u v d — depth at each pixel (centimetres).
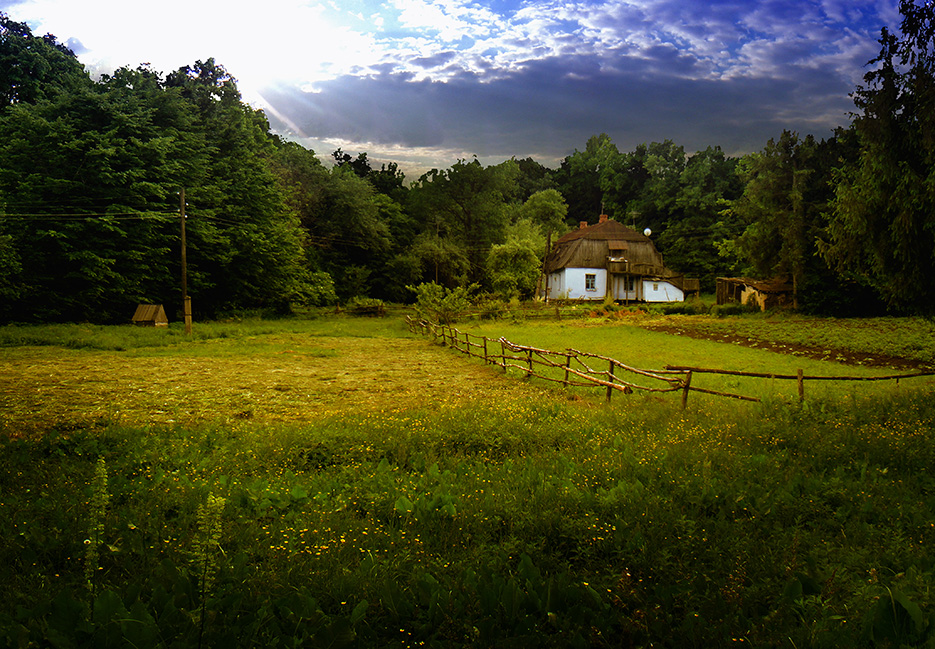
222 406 1248
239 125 4653
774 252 4641
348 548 471
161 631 320
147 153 3569
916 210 1490
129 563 430
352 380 1653
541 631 345
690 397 1355
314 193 6291
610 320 4334
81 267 3186
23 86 4203
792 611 370
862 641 336
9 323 3014
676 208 8425
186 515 538
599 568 454
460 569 430
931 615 341
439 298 4109
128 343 2434
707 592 387
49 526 498
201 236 3812
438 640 337
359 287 6150
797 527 523
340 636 319
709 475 665
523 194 12781
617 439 871
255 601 369
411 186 8138
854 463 741
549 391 1495
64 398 1288
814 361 2180
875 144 1575
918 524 529
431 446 844
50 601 346
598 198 11450
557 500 579
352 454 810
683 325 3844
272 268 4534
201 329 3078
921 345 2492
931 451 769
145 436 895
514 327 3806
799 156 4538
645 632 344
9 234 3045
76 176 3381
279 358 2159
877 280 1747
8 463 710
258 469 748
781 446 855
